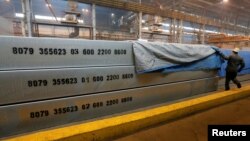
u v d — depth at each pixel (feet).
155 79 12.07
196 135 9.23
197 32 37.83
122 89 10.61
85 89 9.26
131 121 9.17
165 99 12.78
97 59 9.54
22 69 7.57
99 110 9.84
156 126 10.16
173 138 8.86
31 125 7.98
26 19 18.51
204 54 14.39
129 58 10.75
